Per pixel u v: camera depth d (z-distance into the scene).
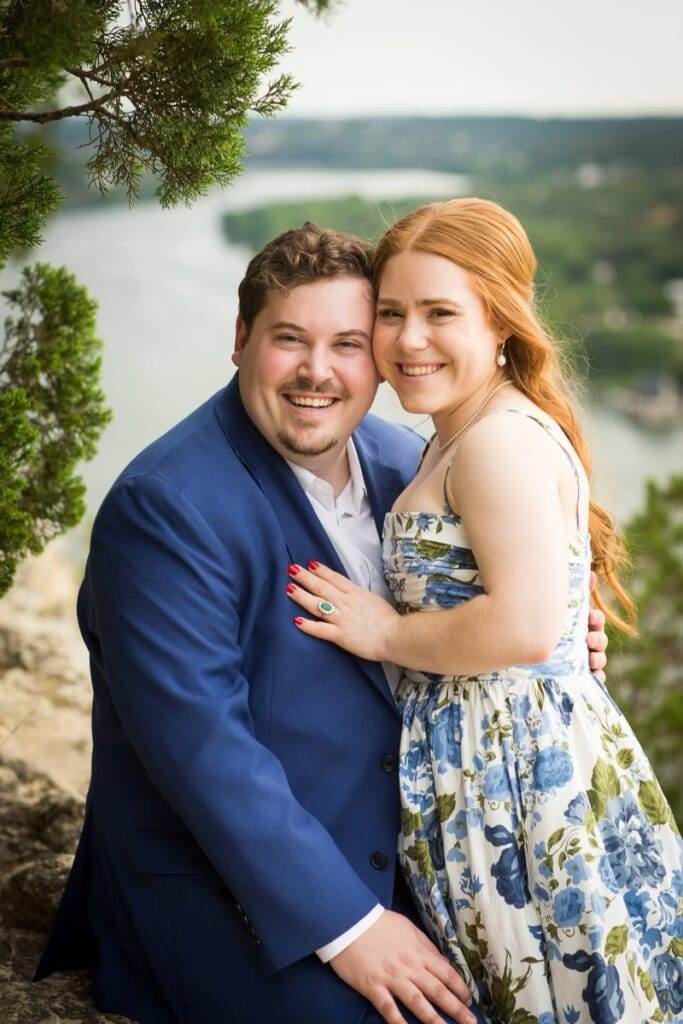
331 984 2.21
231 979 2.26
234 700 2.24
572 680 2.33
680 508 6.54
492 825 2.22
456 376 2.34
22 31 2.15
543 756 2.23
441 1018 2.17
